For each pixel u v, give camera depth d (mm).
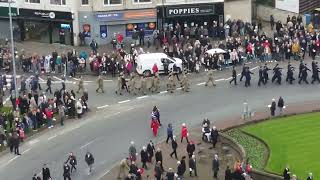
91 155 71875
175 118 84812
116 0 111688
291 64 101062
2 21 117188
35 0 113812
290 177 66375
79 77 100188
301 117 83188
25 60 102000
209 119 83938
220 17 114688
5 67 102375
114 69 99688
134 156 72250
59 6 112375
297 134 78562
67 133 82000
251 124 82188
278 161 71750
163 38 108625
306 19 117250
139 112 87188
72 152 76188
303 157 72438
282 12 120500
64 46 113125
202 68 101562
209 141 78062
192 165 70438
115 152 76625
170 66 98750
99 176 71375
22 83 91938
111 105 89562
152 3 112500
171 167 72812
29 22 115688
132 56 100938
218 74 99062
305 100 88562
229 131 80375
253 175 68688
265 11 122688
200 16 114438
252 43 103625
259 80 94062
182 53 101875
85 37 112812
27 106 85750
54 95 89375
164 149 76875
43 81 98812
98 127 83312
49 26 114500
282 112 84562
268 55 102375
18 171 72812
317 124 80938
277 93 91375
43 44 114562
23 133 79812
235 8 117312
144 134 81000
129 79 96062
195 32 109812
